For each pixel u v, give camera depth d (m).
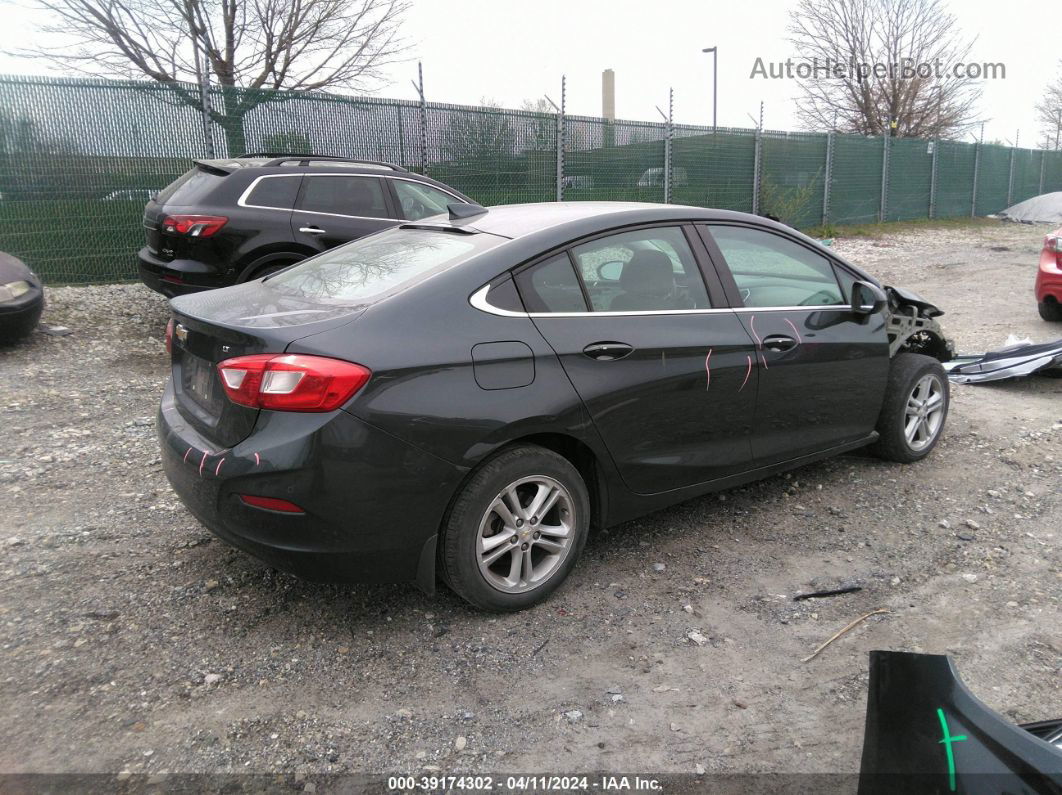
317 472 2.69
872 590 3.44
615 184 14.97
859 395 4.35
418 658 2.93
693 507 4.28
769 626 3.17
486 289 3.10
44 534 3.78
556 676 2.84
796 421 4.05
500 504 3.07
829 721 2.63
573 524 3.29
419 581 3.00
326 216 7.59
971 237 21.05
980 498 4.38
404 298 2.97
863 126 32.12
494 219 3.71
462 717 2.63
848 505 4.30
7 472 4.50
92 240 9.70
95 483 4.40
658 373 3.42
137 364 6.95
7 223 9.18
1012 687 2.78
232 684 2.76
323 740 2.51
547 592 3.29
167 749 2.45
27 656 2.87
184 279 7.09
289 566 2.83
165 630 3.06
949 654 2.97
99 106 9.43
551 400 3.10
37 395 5.93
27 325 7.11
